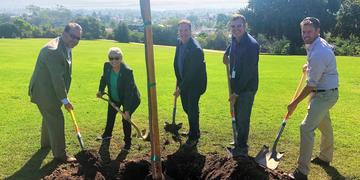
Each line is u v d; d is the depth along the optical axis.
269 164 6.58
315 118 6.08
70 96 12.82
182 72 7.77
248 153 7.52
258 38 58.81
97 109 10.86
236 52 7.02
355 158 7.25
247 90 7.08
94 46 43.47
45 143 7.59
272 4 59.03
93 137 8.30
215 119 9.83
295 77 18.45
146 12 4.97
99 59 26.86
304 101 12.12
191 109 7.86
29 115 10.15
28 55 28.61
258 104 11.84
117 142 7.96
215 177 5.92
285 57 32.50
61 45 6.55
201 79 7.66
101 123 9.33
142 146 7.72
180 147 7.75
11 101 11.92
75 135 8.39
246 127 7.25
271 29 59.91
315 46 5.89
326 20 56.88
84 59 26.69
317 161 6.95
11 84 15.20
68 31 6.51
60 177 5.84
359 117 10.37
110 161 6.85
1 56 27.44
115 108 7.49
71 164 6.39
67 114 10.20
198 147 7.79
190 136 8.06
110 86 7.54
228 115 10.29
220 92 13.98
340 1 57.03
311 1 57.00
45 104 6.70
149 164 6.37
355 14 54.00
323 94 6.04
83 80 16.58
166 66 23.17
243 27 6.84
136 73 19.64
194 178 6.34
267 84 15.98
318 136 8.42
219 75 19.19
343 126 9.39
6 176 6.43
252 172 5.80
